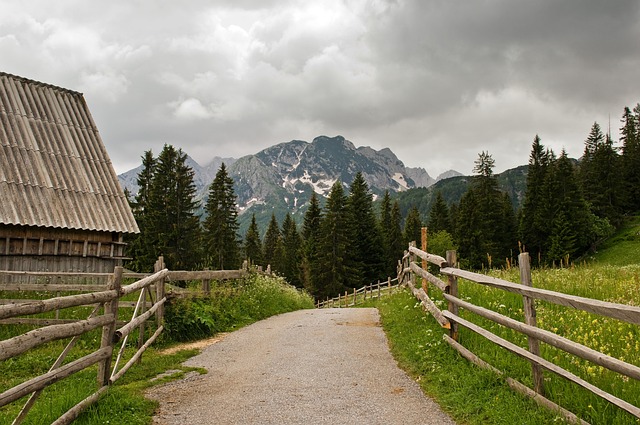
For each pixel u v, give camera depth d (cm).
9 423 589
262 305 1728
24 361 982
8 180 1900
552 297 518
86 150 2256
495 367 684
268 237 10925
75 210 2005
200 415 635
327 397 694
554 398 550
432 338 920
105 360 714
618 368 416
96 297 659
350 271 6694
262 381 793
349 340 1109
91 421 582
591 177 8669
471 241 6981
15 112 2141
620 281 1231
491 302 1045
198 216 5112
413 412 618
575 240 6725
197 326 1228
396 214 8494
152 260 4850
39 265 1909
